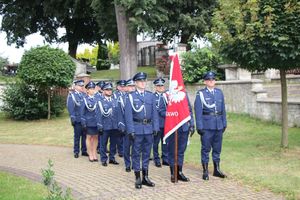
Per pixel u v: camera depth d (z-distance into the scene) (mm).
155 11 20984
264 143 12805
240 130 15211
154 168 10688
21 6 32312
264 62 11117
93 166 11086
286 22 10500
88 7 30172
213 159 9508
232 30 11172
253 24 10523
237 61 11523
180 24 24172
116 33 25359
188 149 12398
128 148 10328
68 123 19203
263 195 7977
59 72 19500
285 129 12078
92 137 11812
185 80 20125
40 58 19453
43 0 31328
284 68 11531
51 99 20578
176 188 8617
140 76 9156
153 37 24188
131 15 21000
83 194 8289
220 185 8758
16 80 20547
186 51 21531
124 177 9711
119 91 11836
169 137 9289
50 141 15297
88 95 11938
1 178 9484
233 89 18094
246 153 11516
